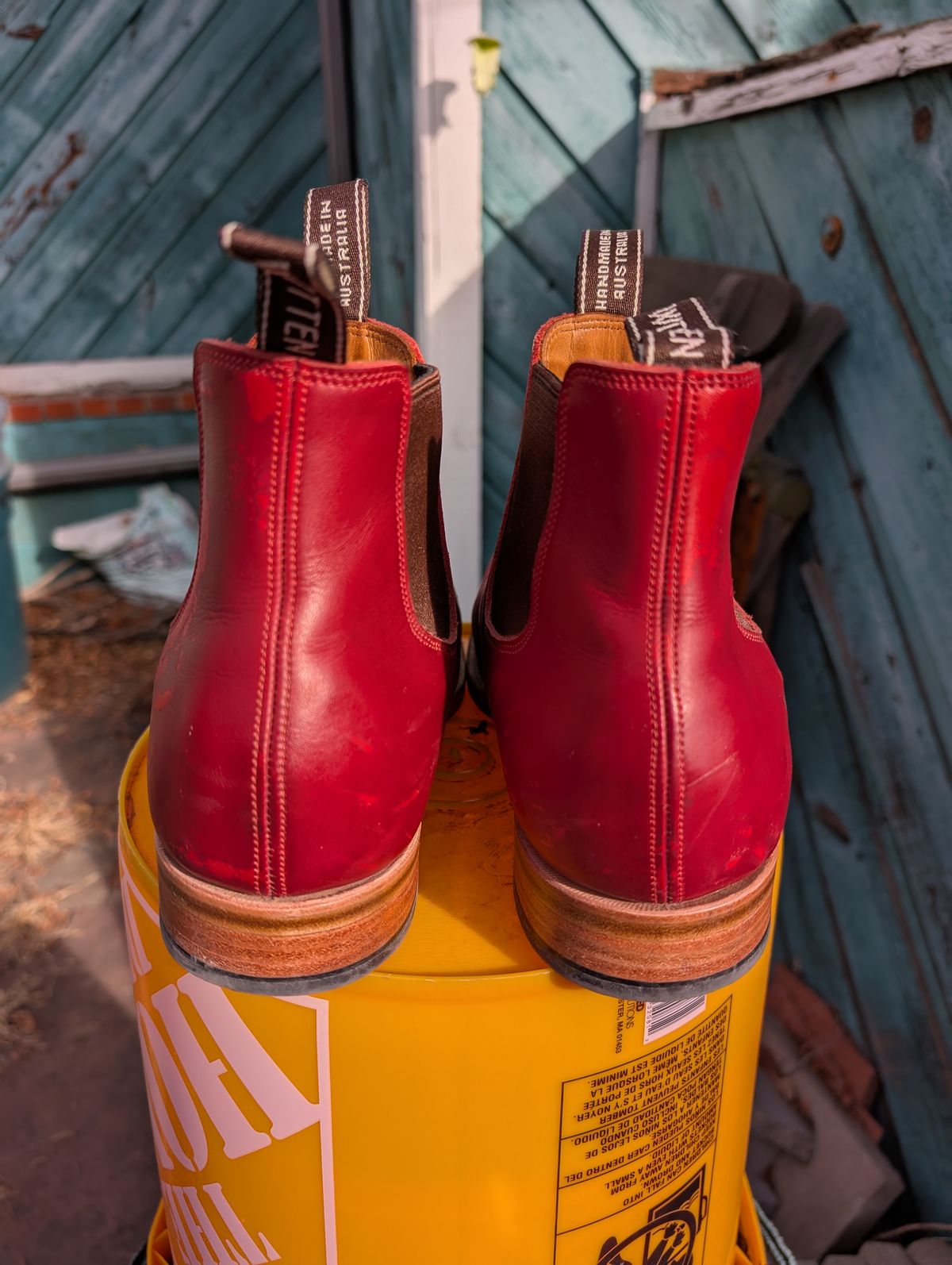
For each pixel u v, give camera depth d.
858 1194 1.17
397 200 1.88
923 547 1.08
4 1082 1.37
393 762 0.57
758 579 1.31
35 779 2.08
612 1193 0.70
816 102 1.17
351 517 0.54
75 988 1.54
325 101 2.57
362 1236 0.69
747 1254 0.96
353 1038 0.62
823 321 1.16
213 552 0.56
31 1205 1.20
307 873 0.56
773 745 0.60
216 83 2.63
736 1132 0.81
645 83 1.54
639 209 1.62
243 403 0.50
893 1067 1.25
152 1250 0.97
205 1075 0.69
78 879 1.78
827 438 1.25
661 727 0.54
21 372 2.78
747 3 1.46
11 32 2.46
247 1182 0.70
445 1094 0.63
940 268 1.00
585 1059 0.65
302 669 0.54
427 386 0.65
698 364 0.54
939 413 1.03
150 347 2.92
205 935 0.58
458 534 1.76
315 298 0.49
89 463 2.91
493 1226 0.69
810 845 1.40
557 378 0.64
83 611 2.84
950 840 1.09
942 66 0.95
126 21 2.52
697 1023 0.70
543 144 1.58
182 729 0.56
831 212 1.17
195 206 2.77
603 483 0.54
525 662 0.62
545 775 0.59
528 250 1.65
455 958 0.64
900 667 1.14
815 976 1.43
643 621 0.55
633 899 0.58
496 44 1.42
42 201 2.65
